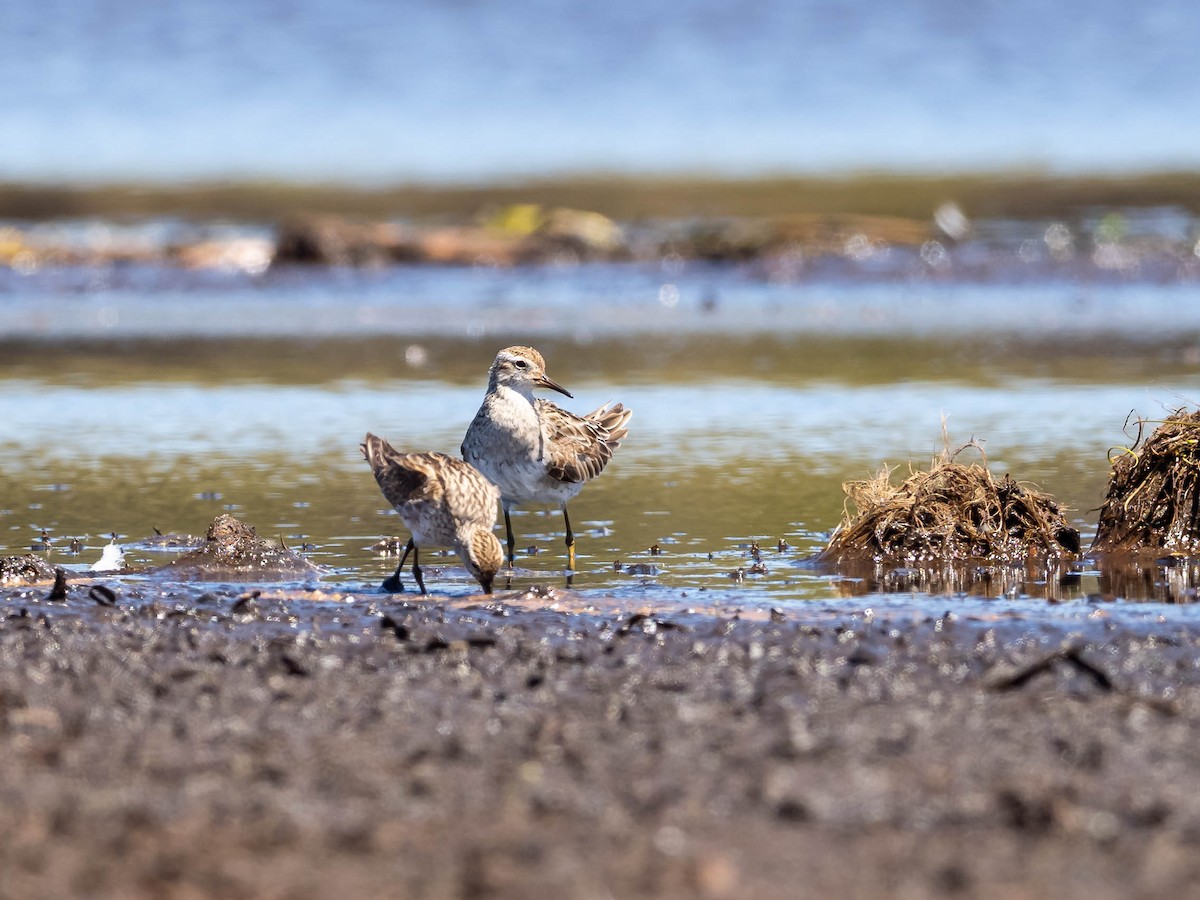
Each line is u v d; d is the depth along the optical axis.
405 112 61.56
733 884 6.93
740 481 16.62
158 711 9.12
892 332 26.61
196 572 13.15
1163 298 29.50
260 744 8.58
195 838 7.39
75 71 67.62
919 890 6.87
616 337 26.52
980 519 13.61
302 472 17.25
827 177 46.47
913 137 55.69
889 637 10.72
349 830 7.47
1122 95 62.31
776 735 8.66
